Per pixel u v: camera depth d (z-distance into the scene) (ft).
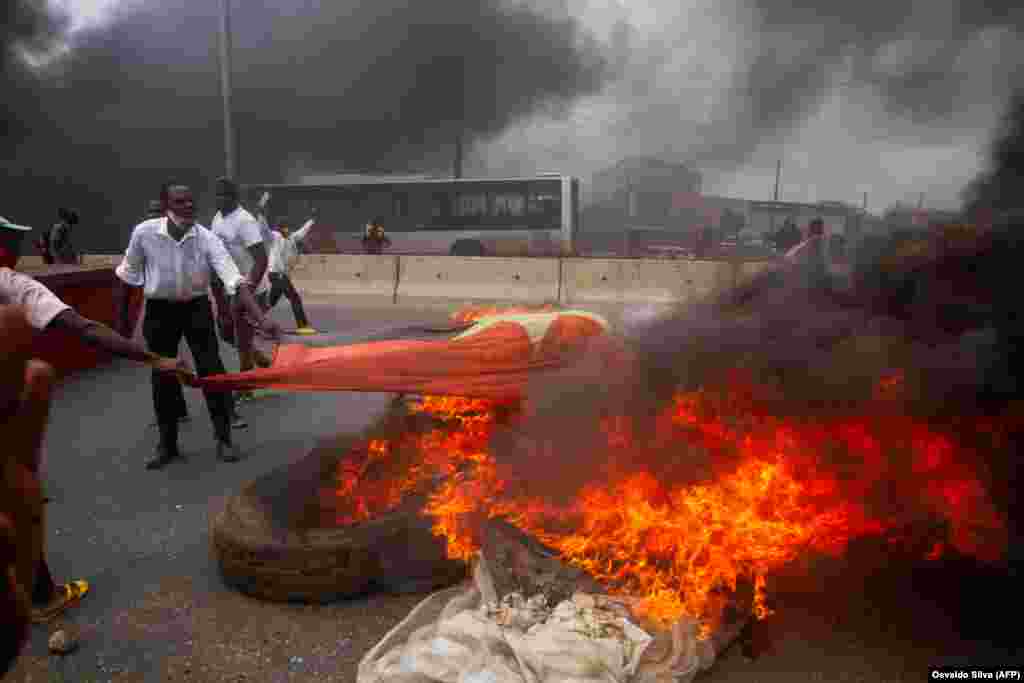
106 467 14.92
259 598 9.78
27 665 8.57
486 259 43.86
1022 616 9.05
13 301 9.77
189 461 15.25
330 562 9.48
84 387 21.93
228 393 17.03
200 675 8.38
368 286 45.68
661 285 40.45
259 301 19.74
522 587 9.13
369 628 9.20
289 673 8.40
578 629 8.05
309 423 17.71
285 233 29.12
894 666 8.30
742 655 8.56
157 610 9.69
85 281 24.03
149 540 11.72
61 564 10.96
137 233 13.83
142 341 28.07
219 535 9.98
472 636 8.11
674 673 7.80
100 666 8.56
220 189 18.92
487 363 10.68
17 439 2.72
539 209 72.59
